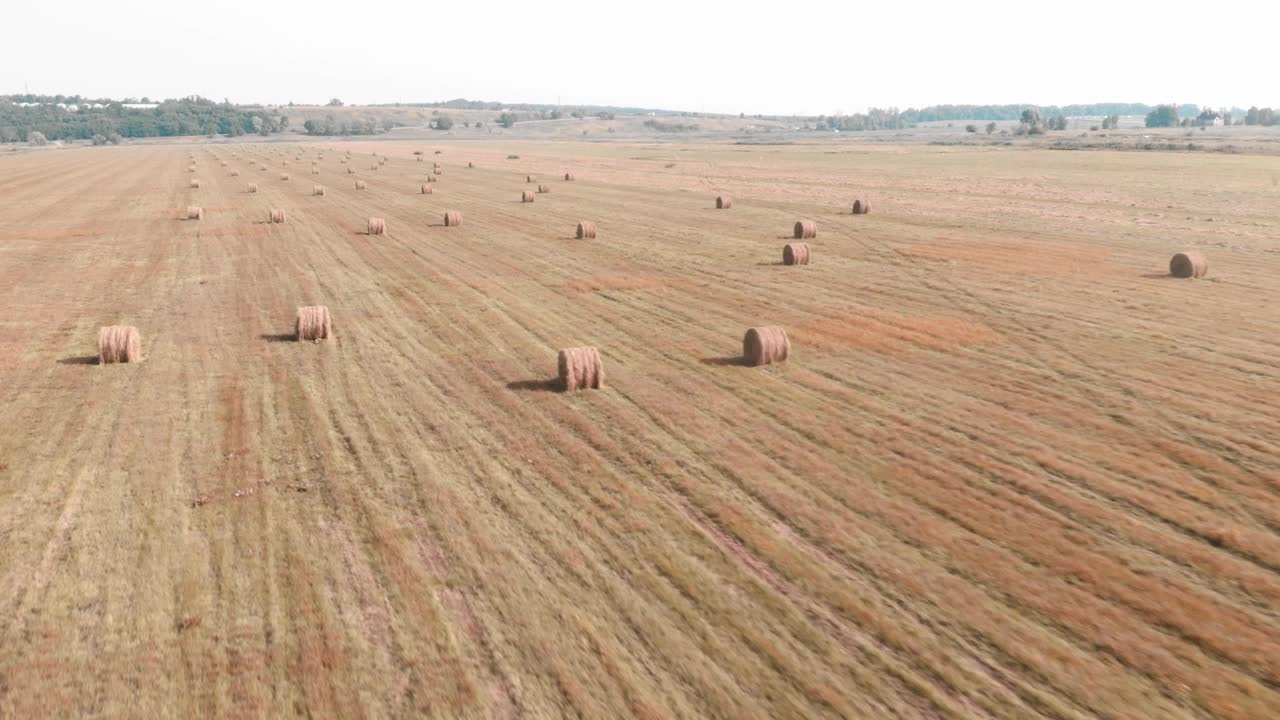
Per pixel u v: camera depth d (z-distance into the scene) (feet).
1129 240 136.46
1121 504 48.70
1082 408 63.87
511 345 84.17
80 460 57.52
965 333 84.94
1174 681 33.86
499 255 134.00
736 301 100.68
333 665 35.76
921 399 66.64
